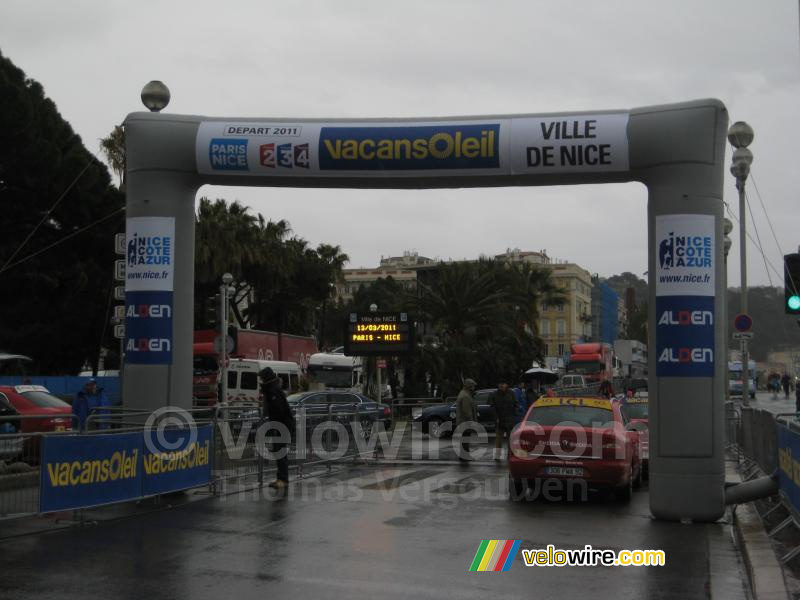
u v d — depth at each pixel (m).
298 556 8.93
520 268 66.12
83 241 46.22
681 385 11.48
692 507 11.35
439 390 43.12
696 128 11.55
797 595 7.25
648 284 11.97
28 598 7.25
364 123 12.63
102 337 47.41
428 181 12.62
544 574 8.33
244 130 12.81
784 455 10.70
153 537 9.91
